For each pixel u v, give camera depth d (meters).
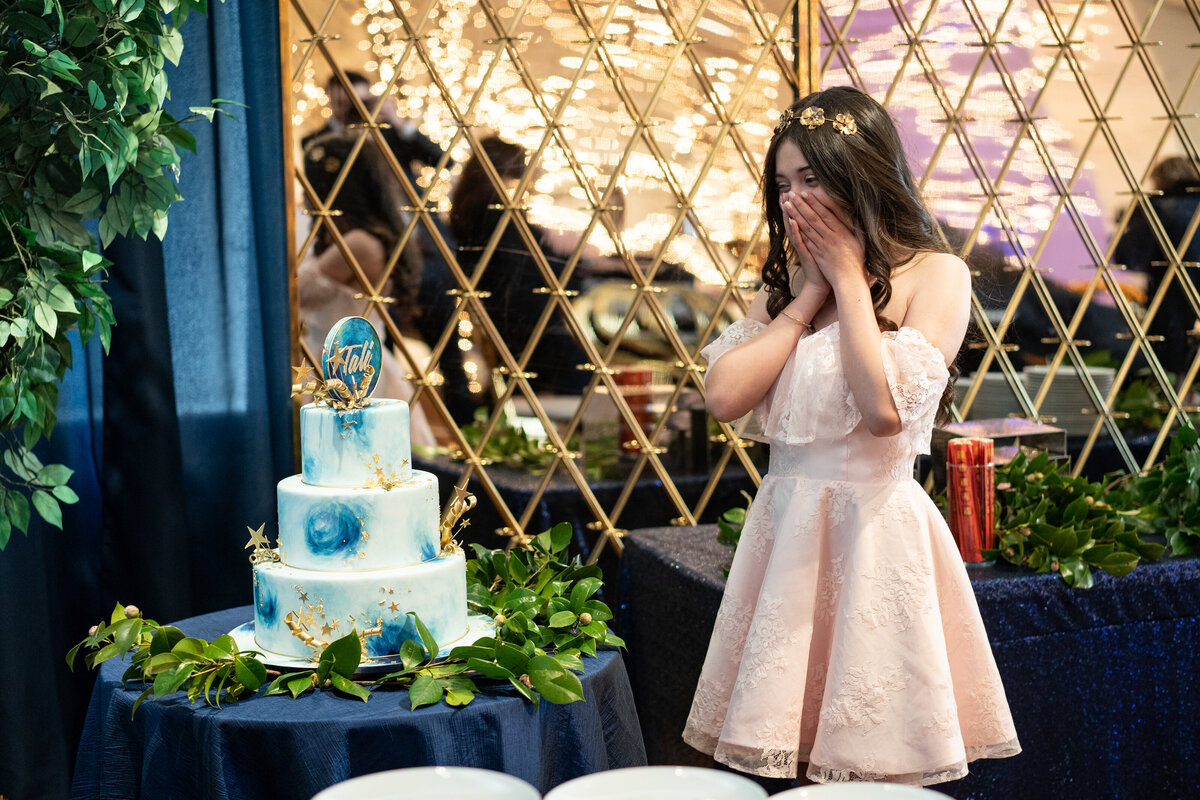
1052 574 2.12
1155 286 3.16
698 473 2.87
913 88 2.94
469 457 2.71
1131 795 2.18
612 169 2.74
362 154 2.57
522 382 2.73
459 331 2.68
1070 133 3.05
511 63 2.65
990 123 2.99
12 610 2.27
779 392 1.70
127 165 1.89
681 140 2.78
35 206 1.83
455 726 1.44
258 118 2.44
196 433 2.48
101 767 1.56
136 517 2.34
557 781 1.55
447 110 2.62
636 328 2.80
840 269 1.62
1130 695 2.17
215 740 1.41
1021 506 2.36
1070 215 3.08
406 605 1.57
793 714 1.59
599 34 2.70
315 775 1.39
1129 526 2.44
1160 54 3.09
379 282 2.61
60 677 2.39
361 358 1.64
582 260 2.74
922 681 1.55
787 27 2.83
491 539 2.74
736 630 1.72
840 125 1.64
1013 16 2.98
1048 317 3.09
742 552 1.74
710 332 2.85
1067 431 3.13
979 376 3.04
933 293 1.65
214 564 2.51
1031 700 2.09
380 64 2.56
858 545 1.60
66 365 1.92
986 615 2.04
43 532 2.34
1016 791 2.08
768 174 1.77
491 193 2.67
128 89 1.84
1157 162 3.12
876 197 1.63
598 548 2.82
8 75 1.76
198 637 1.75
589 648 1.70
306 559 1.59
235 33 2.45
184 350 2.46
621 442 2.81
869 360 1.56
